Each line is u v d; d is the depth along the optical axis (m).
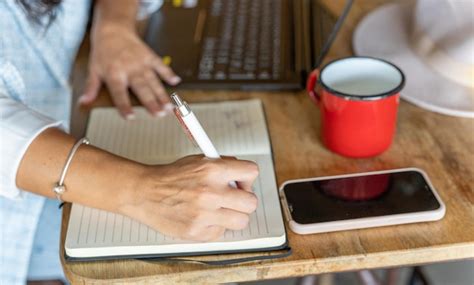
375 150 0.72
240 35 0.95
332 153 0.74
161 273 0.60
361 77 0.73
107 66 0.89
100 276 0.60
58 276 1.00
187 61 0.90
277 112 0.81
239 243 0.61
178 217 0.61
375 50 0.89
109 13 0.97
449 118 0.78
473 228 0.63
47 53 0.93
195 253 0.62
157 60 0.89
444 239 0.62
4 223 0.83
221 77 0.87
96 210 0.66
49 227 0.96
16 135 0.66
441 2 0.80
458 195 0.67
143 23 1.01
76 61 0.96
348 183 0.68
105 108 0.84
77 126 0.82
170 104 0.83
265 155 0.72
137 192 0.63
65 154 0.65
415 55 0.87
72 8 0.94
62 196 0.65
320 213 0.64
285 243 0.62
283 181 0.70
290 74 0.86
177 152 0.74
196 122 0.61
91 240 0.62
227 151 0.73
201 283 0.61
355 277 1.28
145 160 0.73
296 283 1.19
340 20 0.90
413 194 0.66
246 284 0.86
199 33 0.97
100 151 0.66
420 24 0.85
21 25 0.88
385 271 1.27
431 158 0.72
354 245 0.62
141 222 0.63
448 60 0.82
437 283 1.20
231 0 1.05
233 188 0.62
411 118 0.78
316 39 0.93
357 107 0.68
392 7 0.98
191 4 1.04
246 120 0.78
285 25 0.97
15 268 0.85
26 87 0.89
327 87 0.69
